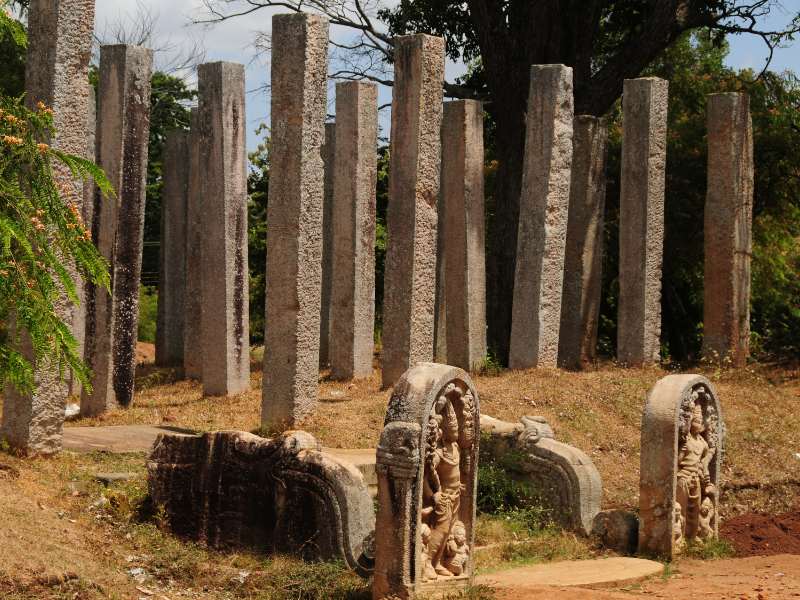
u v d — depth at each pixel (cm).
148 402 1667
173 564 930
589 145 1970
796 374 1938
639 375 1750
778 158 2311
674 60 2725
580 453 1173
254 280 2734
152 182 3216
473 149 1870
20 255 891
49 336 895
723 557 1101
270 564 936
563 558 1059
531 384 1631
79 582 849
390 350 1631
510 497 1194
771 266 2472
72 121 1123
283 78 1438
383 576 820
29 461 1087
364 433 1401
